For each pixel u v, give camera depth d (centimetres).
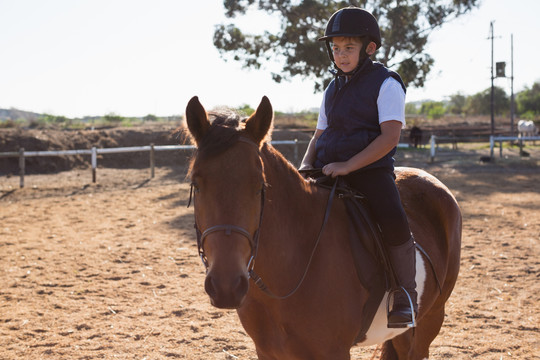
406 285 228
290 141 1895
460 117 6222
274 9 2456
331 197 225
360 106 230
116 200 1125
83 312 471
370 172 230
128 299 507
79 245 726
